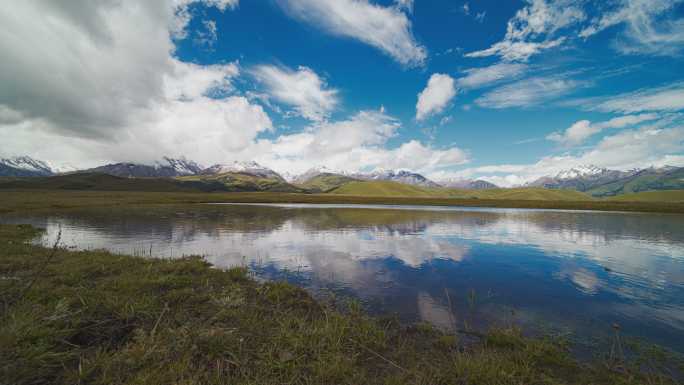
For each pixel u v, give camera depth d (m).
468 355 8.15
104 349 6.89
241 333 8.29
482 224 49.50
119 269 14.99
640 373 7.86
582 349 9.25
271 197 158.88
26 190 174.38
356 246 27.48
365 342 8.59
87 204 76.25
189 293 11.55
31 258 15.95
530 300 13.93
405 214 70.75
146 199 110.88
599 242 32.12
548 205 122.06
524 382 6.93
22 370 5.48
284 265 19.83
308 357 7.38
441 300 13.69
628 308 13.09
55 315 7.51
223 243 27.75
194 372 6.20
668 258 24.28
